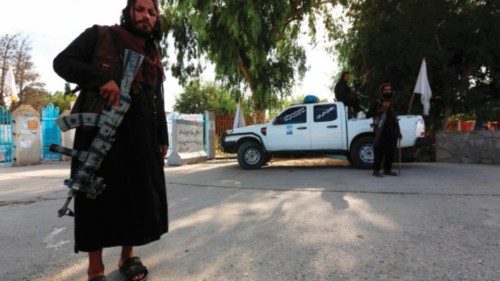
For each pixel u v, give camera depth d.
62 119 2.57
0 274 3.25
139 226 2.77
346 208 5.54
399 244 3.82
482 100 13.92
